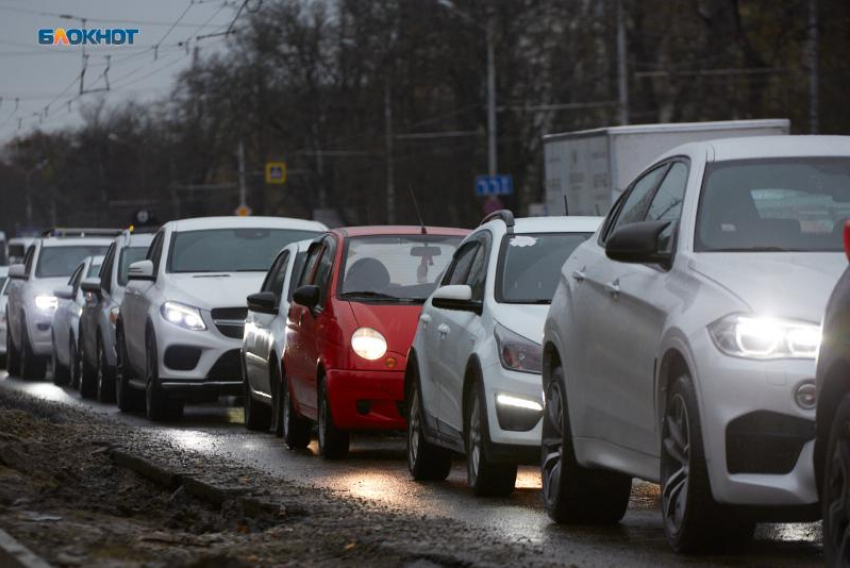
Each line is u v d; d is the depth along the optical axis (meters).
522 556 15.92
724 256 16.84
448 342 25.47
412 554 16.08
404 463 30.45
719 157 18.22
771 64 96.44
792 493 15.02
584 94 122.62
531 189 135.50
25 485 24.89
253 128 160.88
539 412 22.75
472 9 129.50
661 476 16.75
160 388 41.16
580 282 19.80
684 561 16.25
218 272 42.62
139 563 15.23
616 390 18.12
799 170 18.00
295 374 33.31
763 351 15.26
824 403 13.71
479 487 23.81
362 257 32.34
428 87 139.38
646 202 19.28
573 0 121.44
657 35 106.38
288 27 156.25
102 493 24.80
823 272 16.08
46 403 41.88
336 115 156.50
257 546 17.20
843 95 83.56
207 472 24.44
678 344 16.03
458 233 33.44
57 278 64.50
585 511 20.00
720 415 15.30
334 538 17.41
